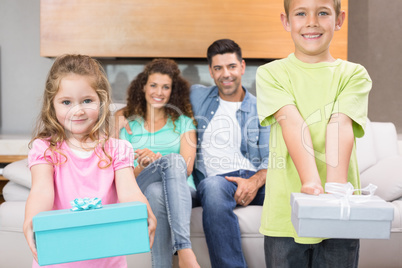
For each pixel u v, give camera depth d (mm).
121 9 2371
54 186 1057
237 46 1938
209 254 1616
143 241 905
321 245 1115
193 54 2406
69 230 868
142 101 1913
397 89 2832
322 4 1125
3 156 2217
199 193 1712
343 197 952
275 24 2422
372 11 2795
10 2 2660
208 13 2395
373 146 2152
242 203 1700
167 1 2381
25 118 2701
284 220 1139
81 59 1096
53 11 2363
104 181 1068
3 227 1662
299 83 1167
